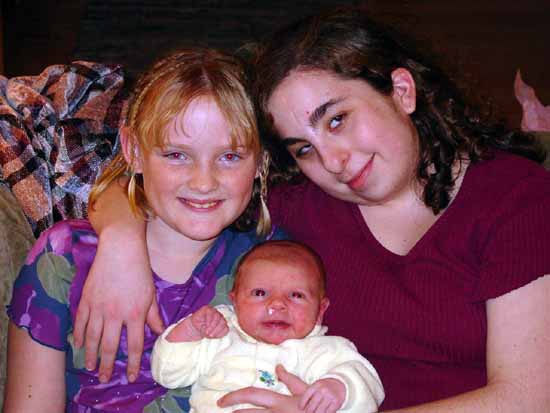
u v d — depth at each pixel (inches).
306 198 54.4
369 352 51.2
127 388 49.8
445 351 48.7
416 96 48.6
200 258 52.4
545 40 168.2
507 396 42.2
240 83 47.0
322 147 46.0
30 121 59.7
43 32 164.7
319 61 45.1
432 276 48.1
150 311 49.0
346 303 51.1
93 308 46.9
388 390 50.7
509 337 43.8
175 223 47.9
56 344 48.9
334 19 47.3
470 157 49.1
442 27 171.2
